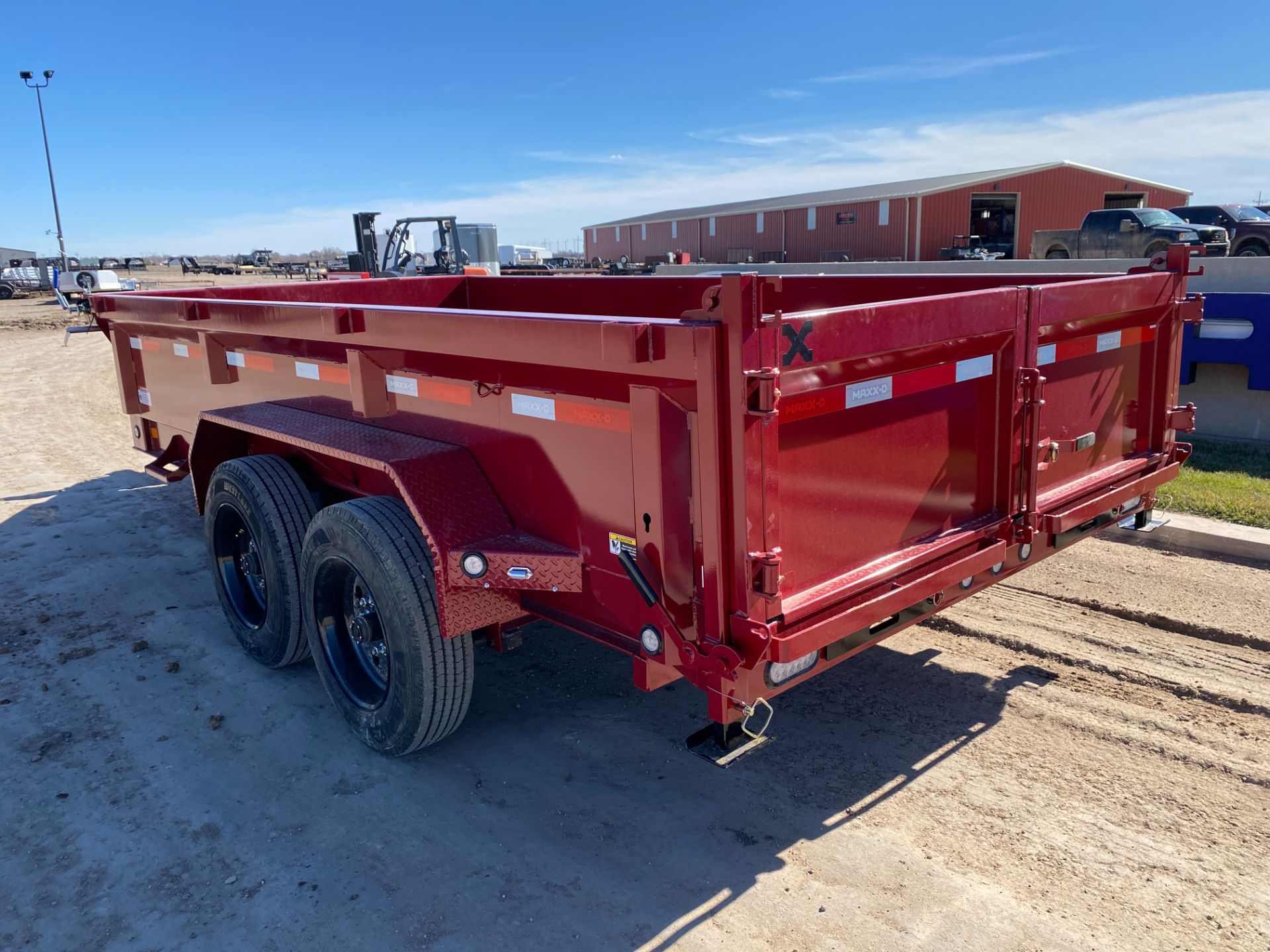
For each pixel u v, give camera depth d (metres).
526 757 3.60
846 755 3.51
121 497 7.54
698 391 2.34
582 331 2.55
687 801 3.27
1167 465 4.16
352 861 3.00
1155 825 3.02
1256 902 2.67
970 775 3.34
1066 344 3.48
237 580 4.57
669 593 2.57
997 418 3.21
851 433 2.71
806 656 2.68
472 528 3.11
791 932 2.62
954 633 4.47
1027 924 2.61
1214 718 3.62
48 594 5.41
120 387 6.09
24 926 2.75
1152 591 4.75
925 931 2.60
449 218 18.61
